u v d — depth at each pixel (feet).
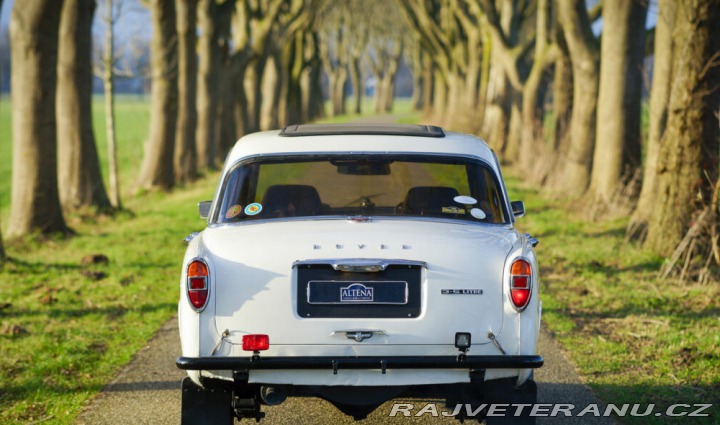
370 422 25.48
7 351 33.91
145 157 110.52
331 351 20.25
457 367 19.94
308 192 23.59
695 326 36.14
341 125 27.02
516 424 21.38
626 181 74.84
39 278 50.65
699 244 48.11
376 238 20.89
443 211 23.38
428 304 20.31
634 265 49.90
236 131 174.50
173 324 38.70
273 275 20.31
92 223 78.38
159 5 107.24
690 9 46.57
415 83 495.82
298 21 221.87
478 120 168.76
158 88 108.68
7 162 240.12
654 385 28.32
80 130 82.99
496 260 20.66
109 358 33.04
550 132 114.42
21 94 66.95
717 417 24.71
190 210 86.89
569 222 71.05
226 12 139.03
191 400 21.17
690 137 48.60
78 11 82.23
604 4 74.43
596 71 85.20
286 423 25.38
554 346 33.78
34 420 25.68
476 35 187.21
